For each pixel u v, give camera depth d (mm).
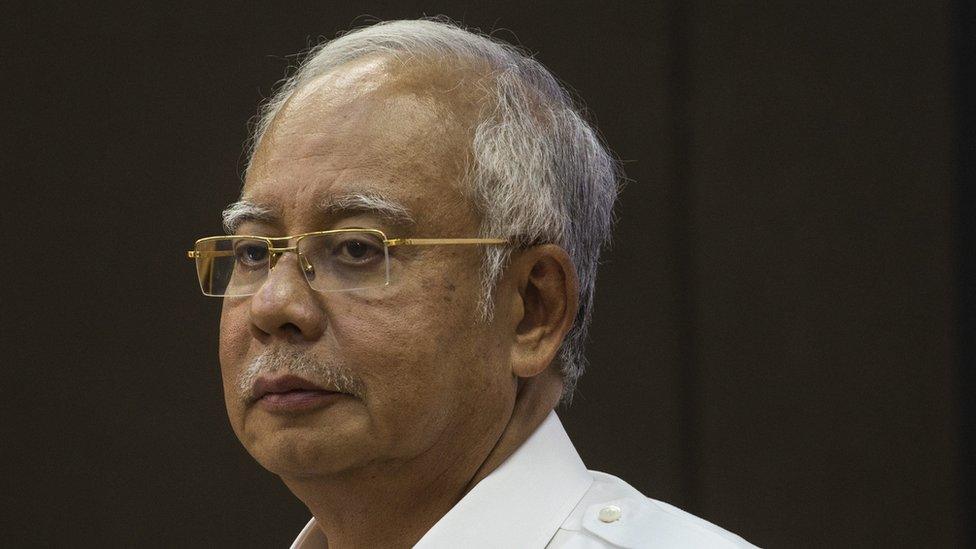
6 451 9602
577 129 4660
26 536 9531
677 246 8344
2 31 9688
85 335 9523
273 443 4012
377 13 8914
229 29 9281
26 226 9633
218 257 4301
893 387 7742
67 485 9500
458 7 8773
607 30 8539
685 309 8320
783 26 8133
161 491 9344
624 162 8461
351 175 4016
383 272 3973
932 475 7617
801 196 8039
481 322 4105
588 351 8523
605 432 8453
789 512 7977
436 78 4262
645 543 4059
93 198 9531
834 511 7855
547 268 4312
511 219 4180
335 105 4172
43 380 9570
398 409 3941
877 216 7832
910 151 7754
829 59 7992
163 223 9383
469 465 4234
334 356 3939
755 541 8062
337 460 3969
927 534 7613
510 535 4160
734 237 8211
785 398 8023
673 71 8391
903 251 7750
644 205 8422
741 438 8133
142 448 9383
